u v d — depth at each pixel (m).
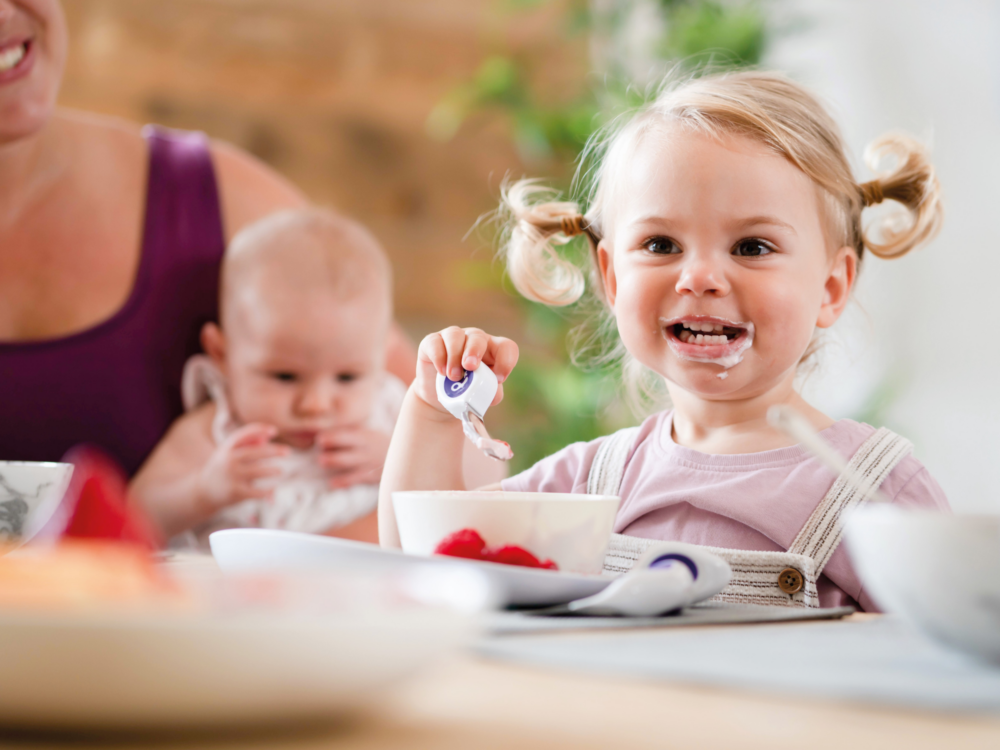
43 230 1.82
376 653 0.27
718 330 0.99
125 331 1.83
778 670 0.35
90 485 0.45
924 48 2.68
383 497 0.97
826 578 0.92
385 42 2.85
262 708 0.27
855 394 2.63
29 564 0.32
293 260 1.89
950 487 2.57
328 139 2.81
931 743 0.26
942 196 1.19
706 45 2.34
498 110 2.92
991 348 2.52
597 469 1.09
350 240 1.95
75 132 1.90
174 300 1.88
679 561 0.54
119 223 1.89
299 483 1.84
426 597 0.32
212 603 0.30
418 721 0.29
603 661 0.37
